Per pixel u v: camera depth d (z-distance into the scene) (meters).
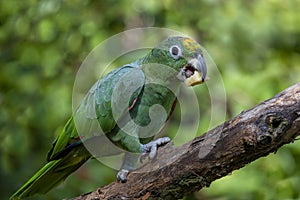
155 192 6.28
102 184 11.35
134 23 13.91
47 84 13.12
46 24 13.32
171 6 13.70
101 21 13.66
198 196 11.58
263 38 13.82
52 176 7.33
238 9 13.77
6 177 11.88
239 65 13.42
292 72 13.57
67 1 13.51
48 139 12.37
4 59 14.02
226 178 11.55
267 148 5.71
